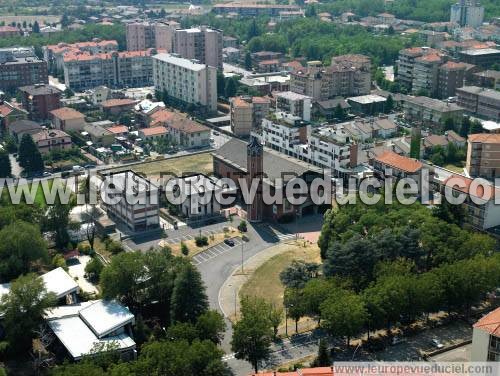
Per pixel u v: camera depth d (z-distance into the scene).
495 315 149.38
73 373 141.12
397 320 173.38
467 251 193.12
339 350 167.25
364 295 169.50
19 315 167.38
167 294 185.38
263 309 168.00
